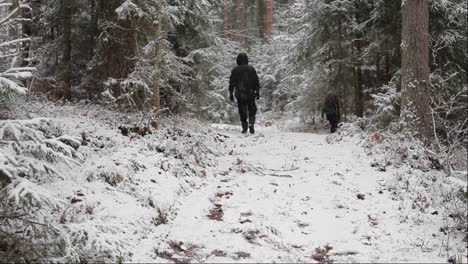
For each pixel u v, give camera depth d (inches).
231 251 195.2
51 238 164.2
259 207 248.4
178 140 349.7
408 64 374.0
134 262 176.7
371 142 368.5
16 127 158.7
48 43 544.7
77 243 164.2
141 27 393.1
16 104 204.5
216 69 540.7
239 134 488.4
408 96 372.2
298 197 269.0
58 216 194.2
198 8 485.4
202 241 204.7
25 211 163.8
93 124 344.2
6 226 172.7
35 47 530.6
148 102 386.6
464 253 191.3
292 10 664.4
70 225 166.4
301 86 745.6
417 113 367.2
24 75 164.6
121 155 280.1
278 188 283.9
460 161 381.1
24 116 213.2
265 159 365.1
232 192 274.4
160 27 365.1
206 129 446.0
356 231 220.5
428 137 365.1
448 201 247.4
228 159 362.0
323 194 273.1
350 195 269.6
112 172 248.2
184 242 203.0
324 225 228.8
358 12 579.8
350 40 582.9
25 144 160.4
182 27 492.7
